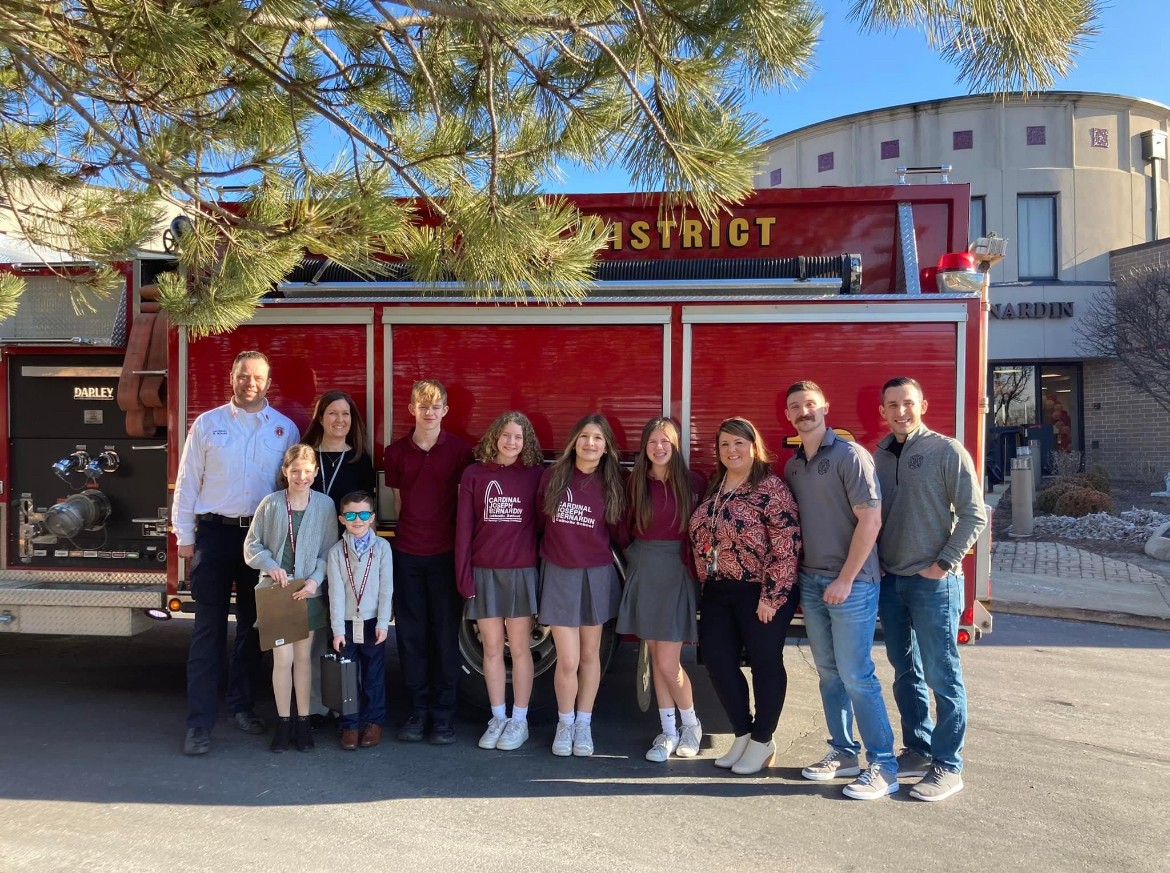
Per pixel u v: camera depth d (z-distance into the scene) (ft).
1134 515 36.96
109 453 16.46
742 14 9.04
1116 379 50.19
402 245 12.10
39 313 16.72
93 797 11.81
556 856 10.25
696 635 13.23
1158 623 23.50
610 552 13.51
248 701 14.60
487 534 13.48
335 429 13.94
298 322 15.01
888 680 18.31
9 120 14.39
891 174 52.70
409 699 16.80
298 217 11.82
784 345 14.01
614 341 14.37
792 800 11.97
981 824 11.28
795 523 12.30
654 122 9.46
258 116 12.74
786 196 17.40
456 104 11.46
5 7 11.03
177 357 15.30
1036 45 7.85
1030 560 31.42
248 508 13.80
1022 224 51.47
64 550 16.57
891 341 13.78
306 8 9.34
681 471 13.11
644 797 12.02
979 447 13.62
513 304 14.55
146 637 21.84
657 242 17.60
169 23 9.51
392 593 13.80
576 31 9.18
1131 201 51.80
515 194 10.93
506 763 13.28
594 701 15.20
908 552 12.09
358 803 11.71
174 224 15.24
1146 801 12.09
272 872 9.79
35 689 17.16
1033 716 15.88
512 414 13.62
